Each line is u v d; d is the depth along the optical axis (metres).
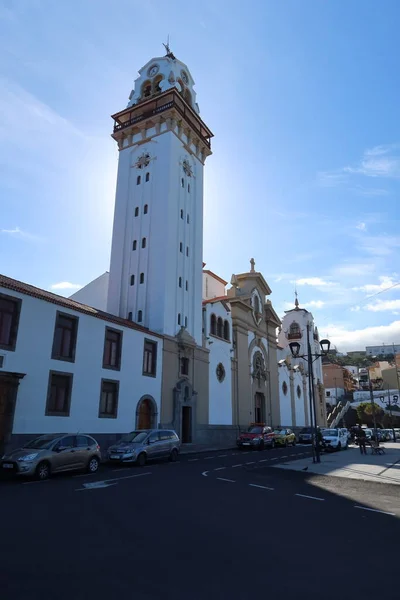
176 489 12.87
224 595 5.05
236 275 50.44
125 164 39.22
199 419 34.62
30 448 15.71
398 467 19.97
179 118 38.09
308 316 71.62
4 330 19.78
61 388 22.36
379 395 82.62
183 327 33.91
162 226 34.84
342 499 11.88
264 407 47.38
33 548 6.67
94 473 16.80
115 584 5.30
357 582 5.55
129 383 27.12
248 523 8.70
